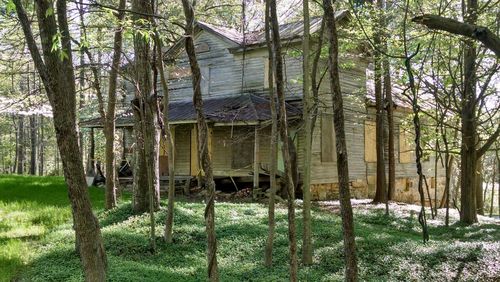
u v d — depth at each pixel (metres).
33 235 11.08
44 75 4.15
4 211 14.17
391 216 14.52
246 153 19.50
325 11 4.42
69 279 7.17
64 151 4.21
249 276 7.92
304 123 8.59
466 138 14.10
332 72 4.41
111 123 13.35
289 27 19.09
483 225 13.65
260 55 19.50
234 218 12.20
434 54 13.38
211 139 19.55
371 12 14.58
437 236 11.97
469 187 14.24
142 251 9.44
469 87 13.56
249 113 17.06
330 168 19.25
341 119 4.42
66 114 4.20
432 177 26.56
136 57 9.94
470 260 8.28
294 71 18.19
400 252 9.02
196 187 19.44
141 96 9.27
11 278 7.48
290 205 6.16
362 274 7.87
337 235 10.52
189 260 8.95
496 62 12.23
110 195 13.39
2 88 18.88
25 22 4.22
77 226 4.32
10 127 45.97
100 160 28.98
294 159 12.35
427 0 12.17
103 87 20.09
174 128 21.33
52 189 20.27
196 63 5.05
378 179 18.05
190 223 11.35
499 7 11.58
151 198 9.47
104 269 4.52
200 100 5.07
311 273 7.94
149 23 5.93
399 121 22.55
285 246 9.72
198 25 20.94
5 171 53.03
